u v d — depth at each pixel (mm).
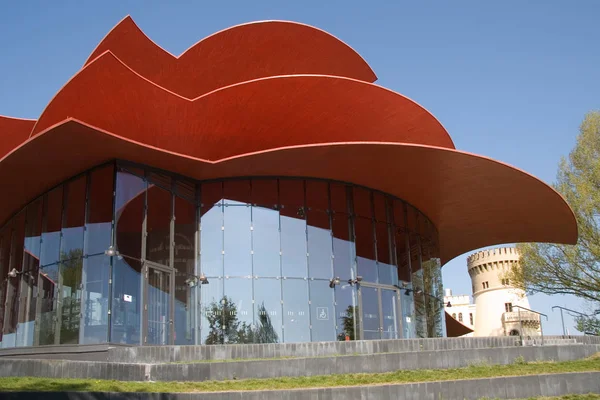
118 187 20062
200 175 22953
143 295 20047
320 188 24875
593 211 33938
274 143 23500
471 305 91062
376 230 25953
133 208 20516
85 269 19578
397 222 27125
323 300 23500
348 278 24344
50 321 20344
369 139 24500
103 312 18594
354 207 25469
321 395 12453
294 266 23438
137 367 14133
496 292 69375
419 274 28016
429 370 15195
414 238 28219
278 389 13039
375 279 25188
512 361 16266
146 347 16469
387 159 22516
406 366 15359
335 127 23438
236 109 21594
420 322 27234
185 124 21578
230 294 22406
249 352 17094
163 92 20156
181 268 22094
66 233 20875
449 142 25734
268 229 23547
